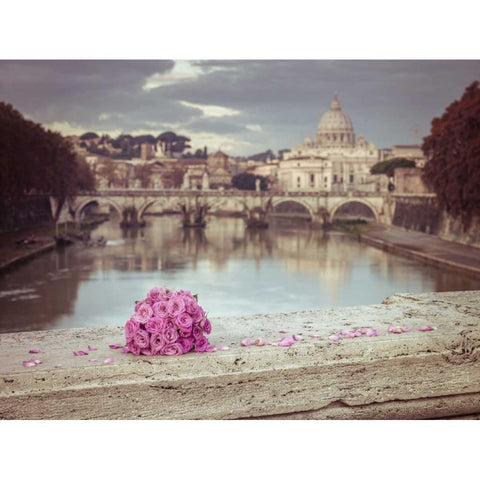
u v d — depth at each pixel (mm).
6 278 47969
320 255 62906
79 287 44906
